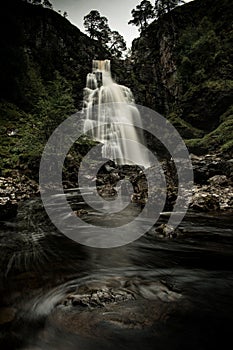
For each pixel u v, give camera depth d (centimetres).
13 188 1983
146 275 557
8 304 439
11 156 2498
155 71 4550
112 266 623
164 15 4612
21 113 3562
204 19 4200
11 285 514
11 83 3731
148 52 4775
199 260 659
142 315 391
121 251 748
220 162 1781
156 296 452
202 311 404
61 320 385
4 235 951
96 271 587
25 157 2448
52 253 736
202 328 360
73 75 4722
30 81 4156
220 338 340
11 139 2850
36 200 1848
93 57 5309
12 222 1182
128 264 636
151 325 368
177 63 4128
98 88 4438
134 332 353
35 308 423
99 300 436
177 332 351
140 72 4731
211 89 3306
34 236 937
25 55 4194
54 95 3719
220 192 1495
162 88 4381
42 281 531
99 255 711
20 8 4725
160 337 343
